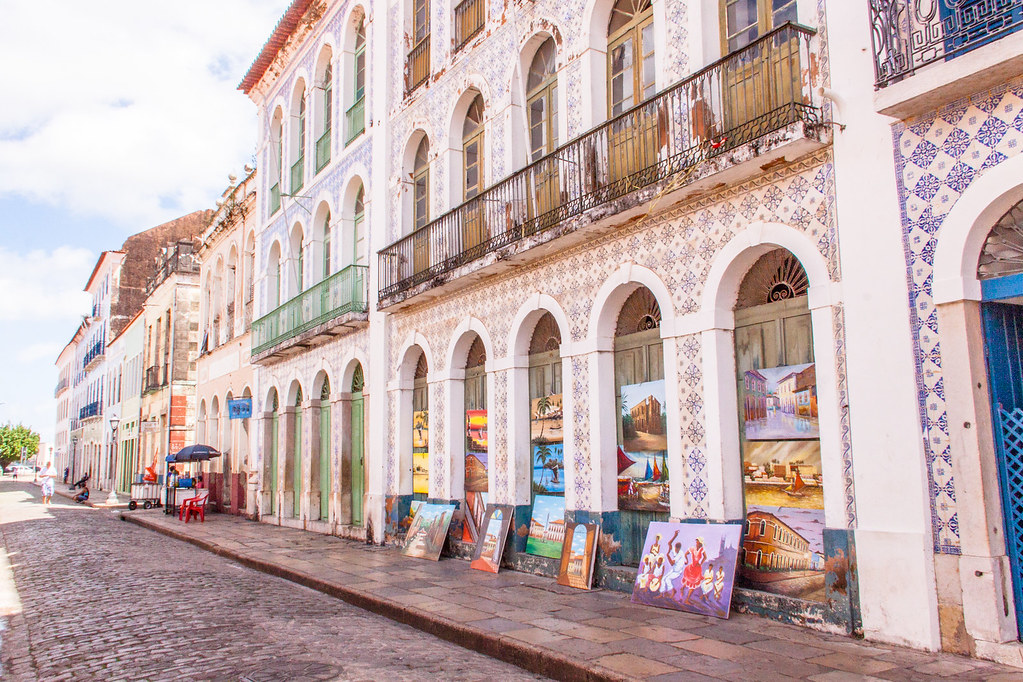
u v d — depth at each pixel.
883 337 6.15
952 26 5.64
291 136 20.28
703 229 7.82
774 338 7.34
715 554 7.31
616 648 6.10
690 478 7.82
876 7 6.07
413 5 14.67
